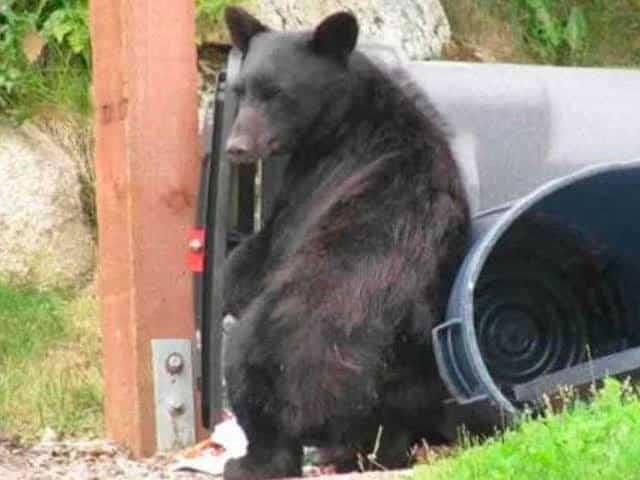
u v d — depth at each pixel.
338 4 19.78
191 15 14.65
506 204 12.98
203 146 14.88
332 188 12.09
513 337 12.80
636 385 11.97
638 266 13.11
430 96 13.60
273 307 11.73
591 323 13.09
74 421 15.67
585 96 14.20
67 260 18.41
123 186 14.55
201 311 14.11
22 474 12.80
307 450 12.68
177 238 14.59
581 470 9.06
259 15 19.20
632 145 13.95
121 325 14.70
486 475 9.36
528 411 11.45
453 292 11.65
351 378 11.52
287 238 12.22
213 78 19.17
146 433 14.44
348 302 11.55
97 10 14.88
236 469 11.86
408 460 11.99
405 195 11.86
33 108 19.09
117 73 14.61
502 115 13.89
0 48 19.25
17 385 16.20
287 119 12.22
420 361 11.80
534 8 22.25
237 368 11.79
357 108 12.29
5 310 17.31
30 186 18.45
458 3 21.95
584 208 12.92
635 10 23.12
